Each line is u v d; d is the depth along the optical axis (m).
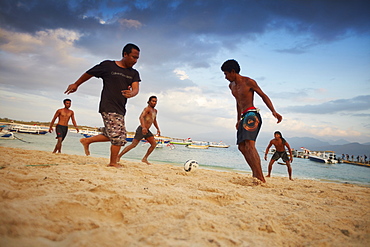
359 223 2.12
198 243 1.42
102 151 17.91
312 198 3.21
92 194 2.14
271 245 1.57
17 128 43.47
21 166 3.52
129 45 4.43
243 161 20.58
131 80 4.55
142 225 1.67
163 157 18.02
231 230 1.75
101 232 1.36
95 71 4.38
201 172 6.24
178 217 1.92
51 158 5.29
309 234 1.83
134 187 2.70
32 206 1.67
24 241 1.17
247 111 4.77
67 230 1.46
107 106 4.43
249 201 2.72
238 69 5.01
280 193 3.47
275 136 7.86
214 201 2.60
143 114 6.91
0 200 1.79
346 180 12.16
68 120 8.45
